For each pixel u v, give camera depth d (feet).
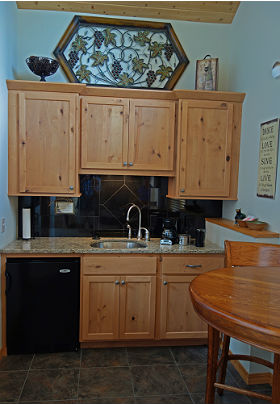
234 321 3.79
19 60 9.54
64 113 8.71
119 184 10.17
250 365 7.22
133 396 6.72
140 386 7.05
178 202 10.43
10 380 7.15
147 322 8.57
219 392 6.87
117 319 8.46
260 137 8.24
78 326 8.46
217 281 5.08
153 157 9.22
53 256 8.22
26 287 8.08
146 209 10.32
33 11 9.53
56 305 8.21
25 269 8.04
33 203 9.82
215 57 10.34
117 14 9.78
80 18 9.61
